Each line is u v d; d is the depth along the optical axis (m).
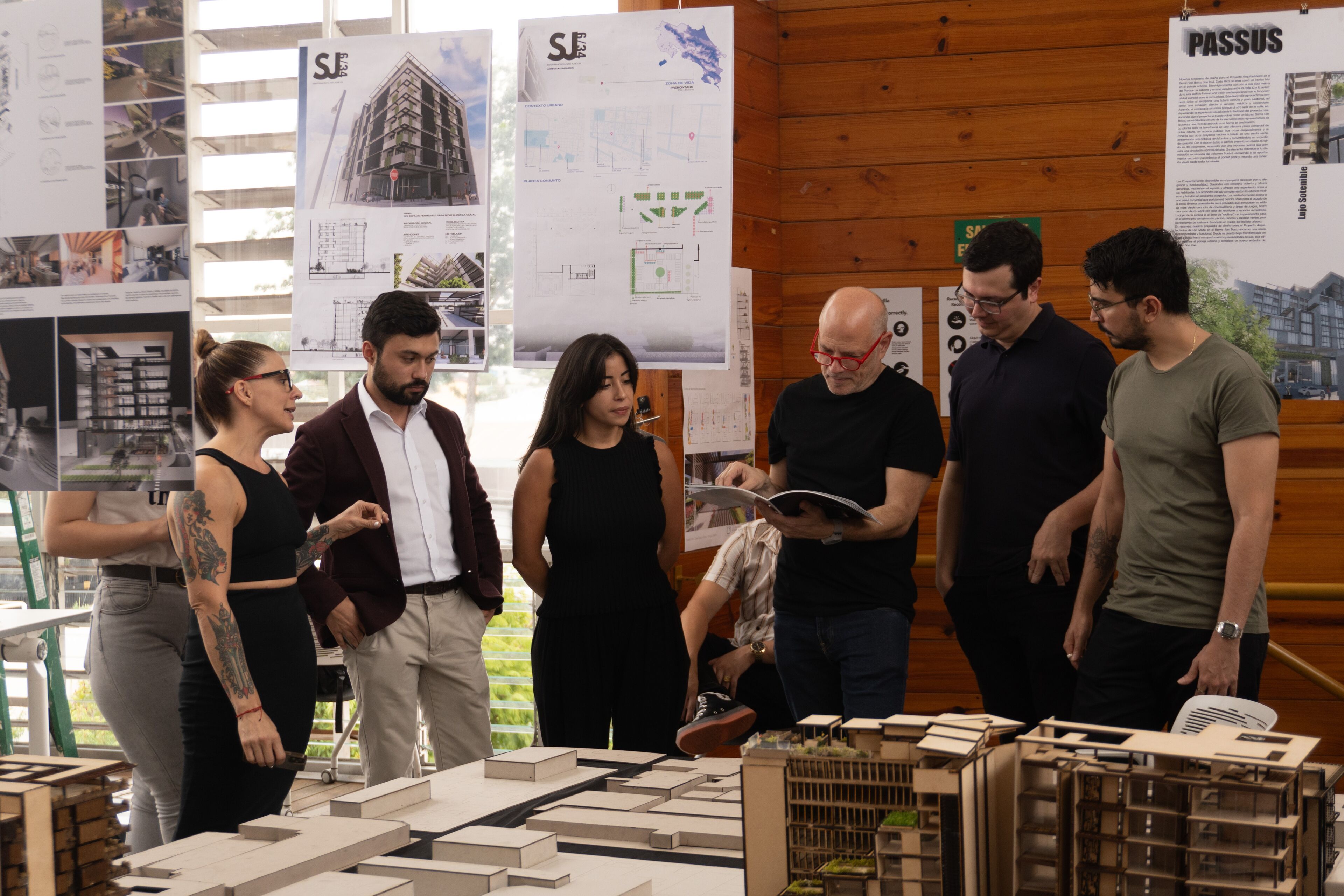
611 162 2.94
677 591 3.46
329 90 3.10
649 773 1.80
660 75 2.92
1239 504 2.13
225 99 3.89
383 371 2.64
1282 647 3.54
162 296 1.98
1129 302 2.22
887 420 2.63
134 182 2.00
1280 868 1.03
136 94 2.00
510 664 4.52
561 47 2.96
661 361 2.94
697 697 3.15
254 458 2.26
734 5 3.70
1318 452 3.41
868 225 3.91
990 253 2.65
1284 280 3.08
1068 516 2.62
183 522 2.07
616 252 2.95
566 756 1.85
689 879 1.32
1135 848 1.06
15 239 2.06
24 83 2.06
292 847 1.38
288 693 2.26
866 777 1.18
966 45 3.79
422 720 4.53
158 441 1.98
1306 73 2.99
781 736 1.28
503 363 4.37
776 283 3.97
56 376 2.03
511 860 1.35
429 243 3.05
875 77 3.87
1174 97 3.09
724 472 2.93
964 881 1.05
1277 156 3.04
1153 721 2.36
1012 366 2.77
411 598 2.69
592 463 2.78
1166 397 2.25
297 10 3.86
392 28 3.88
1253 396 2.13
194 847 1.40
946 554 3.01
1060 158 3.74
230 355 2.22
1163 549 2.26
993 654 2.93
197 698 2.16
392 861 1.35
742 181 3.77
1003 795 1.15
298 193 3.12
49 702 4.34
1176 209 3.14
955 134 3.82
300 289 3.12
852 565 2.64
